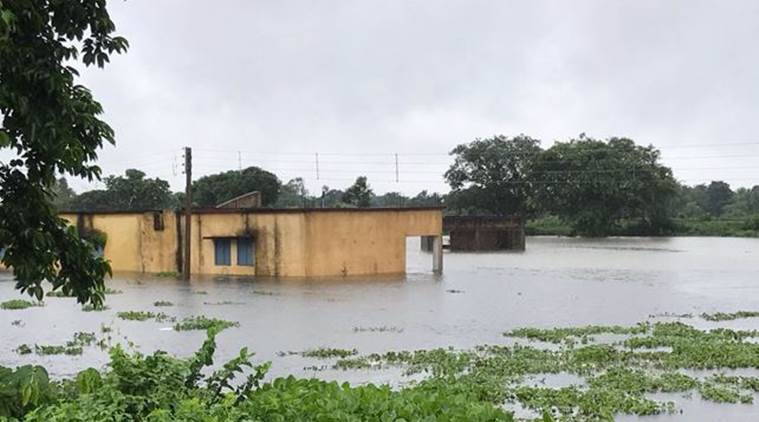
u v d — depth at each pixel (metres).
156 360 6.17
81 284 8.02
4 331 18.89
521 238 62.19
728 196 114.06
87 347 16.44
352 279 32.88
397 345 16.50
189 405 5.17
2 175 7.66
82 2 7.74
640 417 10.63
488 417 5.28
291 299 25.45
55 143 7.35
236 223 34.84
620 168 79.31
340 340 17.16
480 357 14.89
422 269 40.12
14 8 7.15
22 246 7.70
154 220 37.06
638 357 14.91
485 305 24.06
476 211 86.75
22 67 7.27
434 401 5.47
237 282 31.62
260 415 5.33
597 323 20.16
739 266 42.06
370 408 5.40
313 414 5.31
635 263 44.78
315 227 33.44
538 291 28.53
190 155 34.00
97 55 7.95
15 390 5.86
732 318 21.28
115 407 5.31
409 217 36.03
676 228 87.56
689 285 31.30
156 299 25.70
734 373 13.65
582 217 81.75
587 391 11.92
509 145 85.44
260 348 16.03
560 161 81.25
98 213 39.31
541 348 16.20
